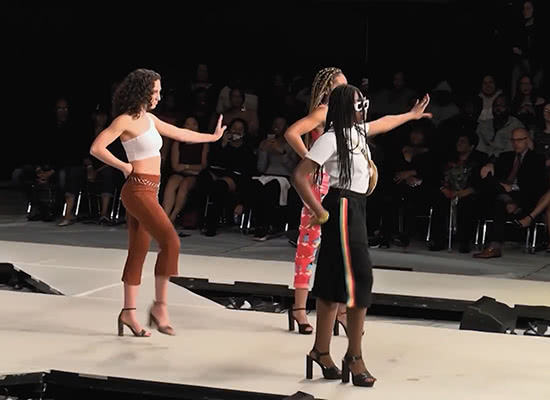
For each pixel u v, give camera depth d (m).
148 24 23.69
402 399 7.58
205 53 23.52
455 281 12.64
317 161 7.78
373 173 7.98
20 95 24.25
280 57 23.05
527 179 16.50
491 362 8.68
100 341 9.20
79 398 8.07
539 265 15.61
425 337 9.55
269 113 20.33
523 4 19.02
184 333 9.56
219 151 18.56
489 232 16.45
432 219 16.98
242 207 18.39
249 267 13.45
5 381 7.96
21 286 12.92
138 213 9.14
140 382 7.92
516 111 17.56
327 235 7.85
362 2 21.84
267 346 9.13
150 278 12.26
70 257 13.80
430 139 17.41
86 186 19.52
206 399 7.74
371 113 18.73
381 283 12.39
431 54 21.08
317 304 8.00
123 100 9.06
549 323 10.73
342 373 7.98
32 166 22.05
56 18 23.94
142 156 9.12
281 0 22.89
